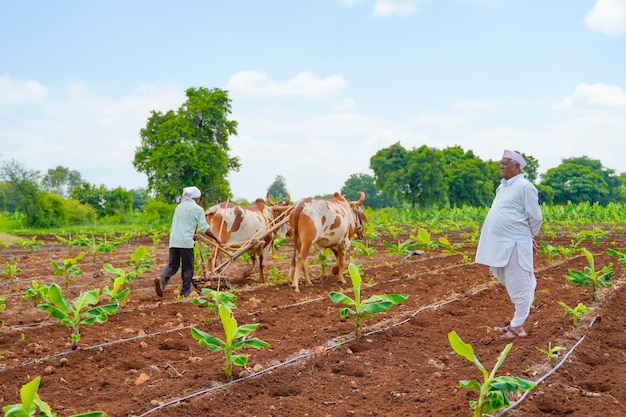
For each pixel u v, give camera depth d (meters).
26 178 40.59
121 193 54.91
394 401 4.97
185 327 7.49
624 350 6.48
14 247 21.33
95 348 6.55
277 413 4.79
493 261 6.73
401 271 12.55
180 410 4.77
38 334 7.36
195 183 42.69
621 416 4.51
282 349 6.39
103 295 10.17
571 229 24.45
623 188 84.56
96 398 5.11
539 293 9.44
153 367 5.85
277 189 75.25
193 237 9.82
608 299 8.65
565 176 76.31
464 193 63.62
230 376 5.47
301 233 10.44
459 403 4.72
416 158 58.69
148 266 10.73
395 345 6.65
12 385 5.54
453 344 4.30
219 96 43.94
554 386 5.10
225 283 10.03
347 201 11.54
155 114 44.44
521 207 6.69
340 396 5.17
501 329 7.08
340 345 6.56
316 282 11.26
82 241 13.88
